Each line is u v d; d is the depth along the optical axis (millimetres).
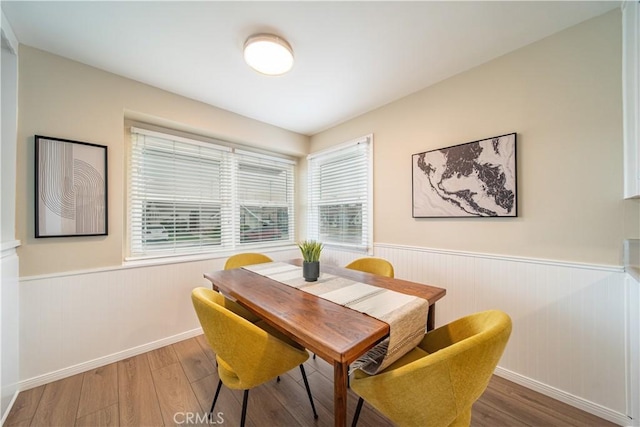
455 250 1959
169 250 2410
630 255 1312
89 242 1814
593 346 1399
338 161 2998
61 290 1700
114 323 1915
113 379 1697
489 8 1341
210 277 1734
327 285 1539
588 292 1416
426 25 1462
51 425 1323
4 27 1372
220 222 2785
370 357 1103
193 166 2582
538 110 1585
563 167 1500
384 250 2467
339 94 2277
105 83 1886
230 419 1371
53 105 1677
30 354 1589
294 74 1962
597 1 1303
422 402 821
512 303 1678
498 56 1745
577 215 1457
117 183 1934
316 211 3295
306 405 1483
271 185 3285
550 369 1533
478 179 1816
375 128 2572
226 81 2059
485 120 1807
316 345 896
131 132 2193
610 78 1358
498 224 1743
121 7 1314
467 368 791
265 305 1218
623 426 1304
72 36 1530
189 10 1341
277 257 3121
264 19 1408
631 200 1309
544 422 1345
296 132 3295
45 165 1638
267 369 1095
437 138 2072
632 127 1271
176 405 1470
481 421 1352
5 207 1486
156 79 2020
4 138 1502
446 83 2020
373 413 1428
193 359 1954
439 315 2027
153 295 2113
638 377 1218
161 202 2367
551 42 1538
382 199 2496
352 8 1336
